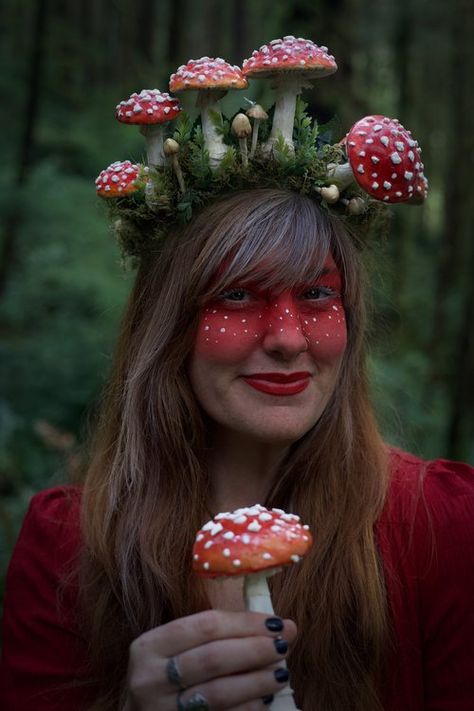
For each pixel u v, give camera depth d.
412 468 1.69
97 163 8.30
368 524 1.57
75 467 2.04
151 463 1.62
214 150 1.56
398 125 1.47
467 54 7.60
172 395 1.59
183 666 1.26
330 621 1.51
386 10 7.66
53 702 1.61
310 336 1.48
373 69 9.09
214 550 1.19
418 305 8.59
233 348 1.45
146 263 1.69
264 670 1.28
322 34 4.49
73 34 8.78
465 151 8.22
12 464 4.67
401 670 1.52
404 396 4.92
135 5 9.02
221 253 1.46
